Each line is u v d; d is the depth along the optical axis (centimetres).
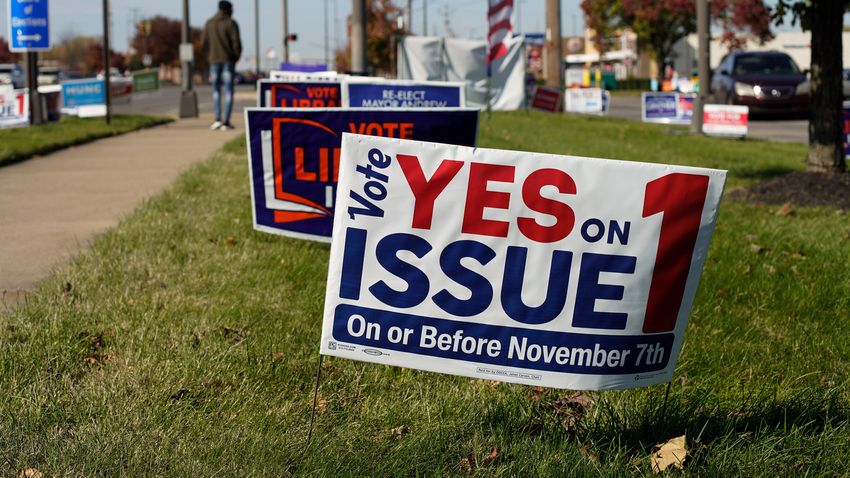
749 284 617
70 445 336
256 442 346
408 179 340
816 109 1093
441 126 676
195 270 610
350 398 404
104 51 2012
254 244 695
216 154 1288
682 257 346
